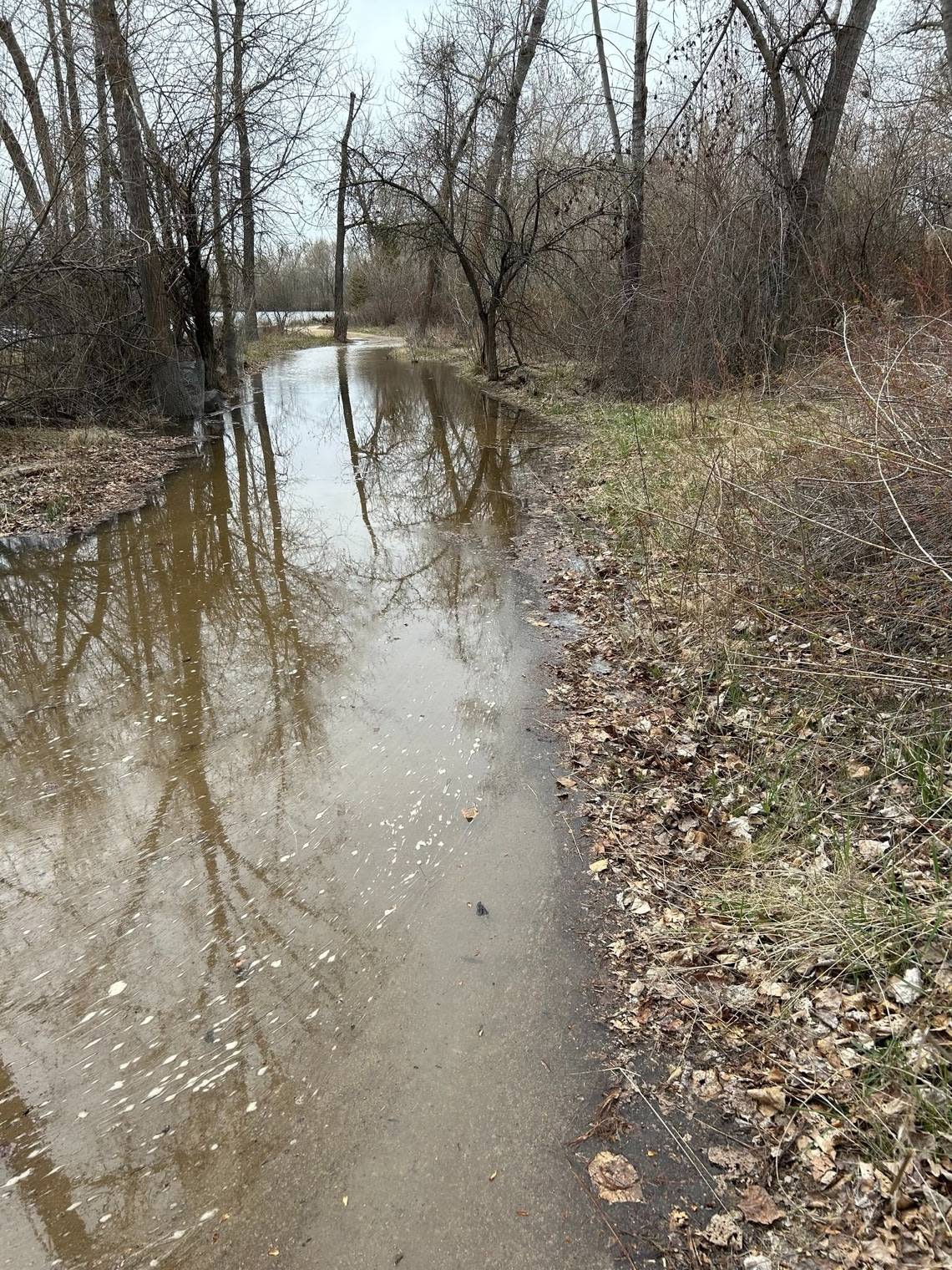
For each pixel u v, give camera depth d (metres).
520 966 2.99
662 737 4.29
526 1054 2.65
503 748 4.37
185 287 14.10
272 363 26.19
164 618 6.20
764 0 10.48
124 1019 2.83
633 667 5.05
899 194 10.32
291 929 3.20
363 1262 2.10
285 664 5.39
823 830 3.30
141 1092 2.58
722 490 5.56
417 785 4.07
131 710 4.85
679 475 7.66
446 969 2.99
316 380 21.20
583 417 12.76
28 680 5.25
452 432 13.33
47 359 11.58
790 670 3.92
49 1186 2.32
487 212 16.16
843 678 4.01
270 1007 2.86
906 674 3.75
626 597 6.00
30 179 11.25
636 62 12.49
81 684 5.18
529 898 3.32
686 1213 2.15
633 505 7.53
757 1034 2.59
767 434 6.48
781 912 2.98
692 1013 2.71
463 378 19.72
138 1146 2.41
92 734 4.61
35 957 3.11
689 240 11.55
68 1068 2.66
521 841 3.65
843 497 4.99
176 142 12.28
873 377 5.34
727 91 11.18
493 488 9.76
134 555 7.57
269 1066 2.64
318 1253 2.12
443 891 3.38
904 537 4.42
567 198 15.70
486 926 3.19
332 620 6.12
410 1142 2.39
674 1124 2.38
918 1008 2.46
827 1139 2.24
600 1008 2.80
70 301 11.30
